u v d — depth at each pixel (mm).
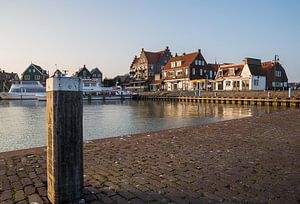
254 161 5195
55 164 3195
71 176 3299
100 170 4629
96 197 3459
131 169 4691
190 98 52906
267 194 3592
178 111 33156
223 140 7355
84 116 26656
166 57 85688
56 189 3201
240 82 55031
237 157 5512
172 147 6473
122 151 6047
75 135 3328
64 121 3223
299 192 3656
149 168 4758
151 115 27953
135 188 3789
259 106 39500
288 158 5410
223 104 44938
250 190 3730
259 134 8359
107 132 16766
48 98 3305
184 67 67812
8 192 3592
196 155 5688
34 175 4273
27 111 31406
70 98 3266
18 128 17734
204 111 32969
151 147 6469
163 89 74188
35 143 12961
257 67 55219
